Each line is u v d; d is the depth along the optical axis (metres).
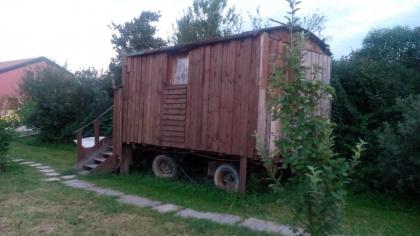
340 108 9.44
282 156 2.97
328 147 2.76
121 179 9.27
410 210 6.96
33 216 5.81
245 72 7.36
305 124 2.82
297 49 2.97
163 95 9.15
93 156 10.92
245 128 7.30
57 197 7.07
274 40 7.36
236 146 7.47
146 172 10.28
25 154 13.41
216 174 8.37
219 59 7.89
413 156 6.49
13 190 7.53
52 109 16.03
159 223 5.66
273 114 3.01
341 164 2.75
